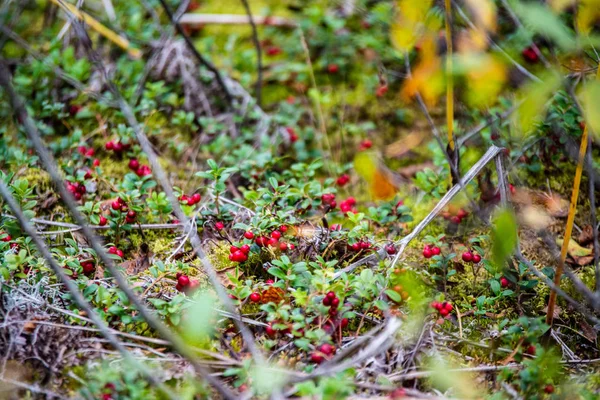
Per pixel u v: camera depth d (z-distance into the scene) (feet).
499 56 7.66
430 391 8.35
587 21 6.53
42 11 16.46
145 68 14.23
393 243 10.26
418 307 9.06
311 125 14.08
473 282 10.23
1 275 9.00
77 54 14.70
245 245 9.92
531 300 9.88
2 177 10.34
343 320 9.06
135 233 11.05
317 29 15.88
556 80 6.26
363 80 14.99
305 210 11.10
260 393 8.02
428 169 11.94
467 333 9.34
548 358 8.25
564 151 12.19
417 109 14.19
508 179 11.19
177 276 9.40
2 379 8.04
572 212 8.11
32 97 13.79
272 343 8.61
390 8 15.24
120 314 8.77
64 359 8.41
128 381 7.80
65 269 9.21
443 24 11.47
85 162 12.67
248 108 13.76
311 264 9.27
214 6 17.10
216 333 8.91
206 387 8.21
